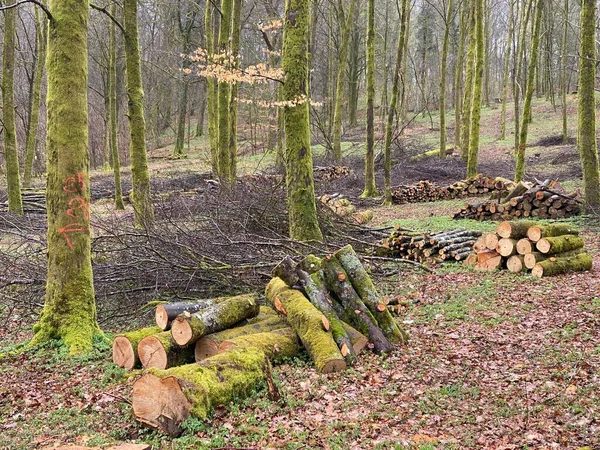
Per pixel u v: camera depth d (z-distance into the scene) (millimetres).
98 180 28750
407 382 5473
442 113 28766
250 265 8547
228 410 4738
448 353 6242
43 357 6480
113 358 6227
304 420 4629
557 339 6410
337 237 11922
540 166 26594
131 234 8969
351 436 4340
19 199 17453
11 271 8992
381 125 40125
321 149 35625
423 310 7980
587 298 7867
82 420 4805
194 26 38188
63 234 6855
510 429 4410
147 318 7984
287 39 10742
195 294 8367
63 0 6699
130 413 4805
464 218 16266
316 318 6027
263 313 6820
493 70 67000
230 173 17781
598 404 4707
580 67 13977
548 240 9391
